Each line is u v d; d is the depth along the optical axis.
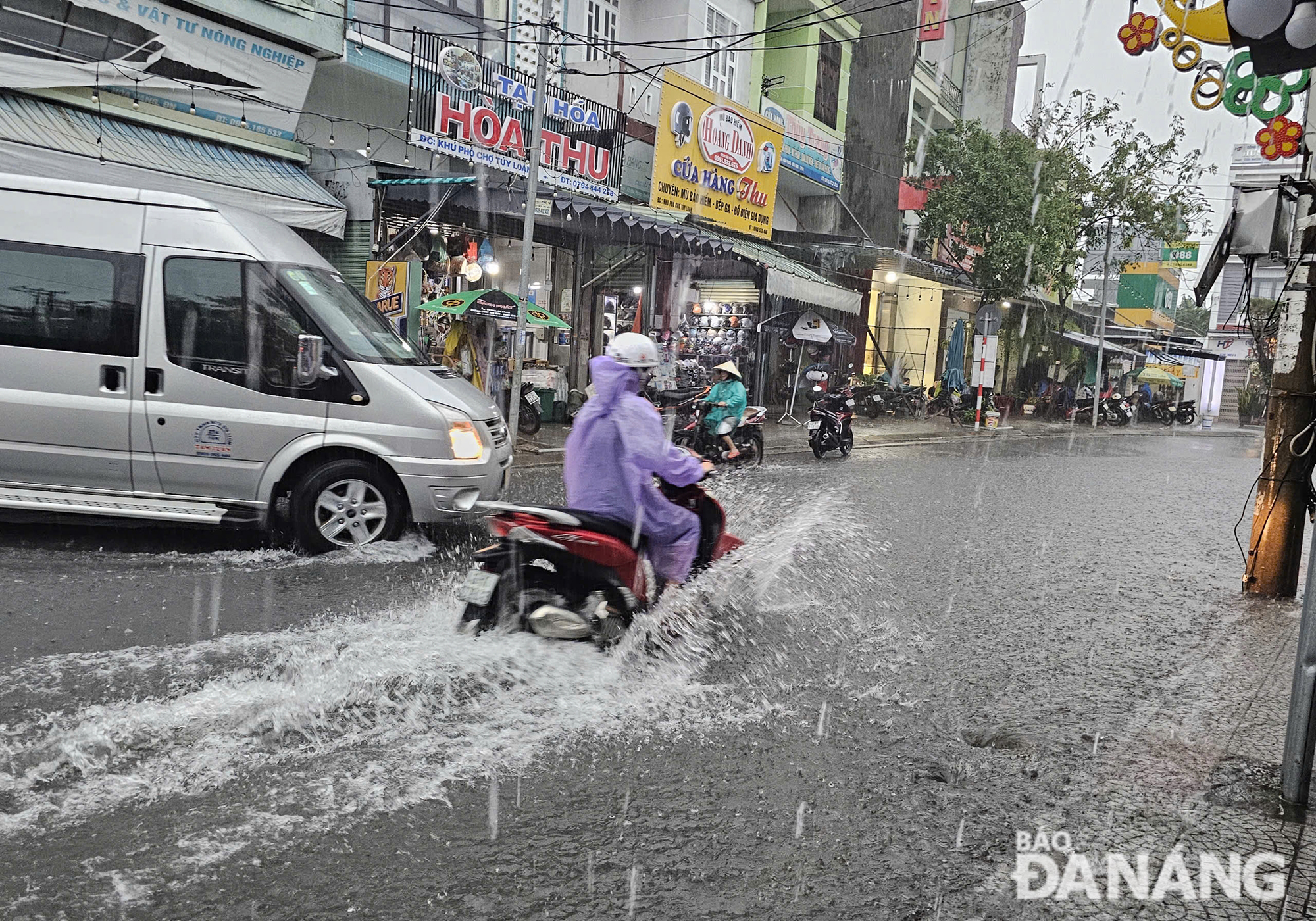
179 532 6.70
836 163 23.73
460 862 2.76
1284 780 3.44
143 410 6.03
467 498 6.41
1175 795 3.50
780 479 12.01
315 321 6.17
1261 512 7.10
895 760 3.68
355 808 3.03
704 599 5.55
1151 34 7.13
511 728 3.72
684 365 17.17
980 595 6.55
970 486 12.61
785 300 20.33
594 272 17.02
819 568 7.09
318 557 6.15
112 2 9.74
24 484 6.08
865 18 24.73
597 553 4.33
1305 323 6.79
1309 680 3.36
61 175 9.09
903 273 23.55
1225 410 50.03
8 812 2.89
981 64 32.88
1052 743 3.96
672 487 5.00
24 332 6.02
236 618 4.81
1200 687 4.81
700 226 18.55
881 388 24.47
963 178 24.61
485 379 13.08
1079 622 6.02
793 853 2.93
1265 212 6.79
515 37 15.09
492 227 14.14
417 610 5.05
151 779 3.14
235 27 10.96
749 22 20.23
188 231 6.15
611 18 17.66
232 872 2.64
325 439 6.12
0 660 4.07
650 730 3.81
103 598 5.02
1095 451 20.72
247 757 3.33
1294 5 3.75
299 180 11.75
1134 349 37.88
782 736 3.84
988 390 25.67
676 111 16.89
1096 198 28.62
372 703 3.84
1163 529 10.16
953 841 3.06
